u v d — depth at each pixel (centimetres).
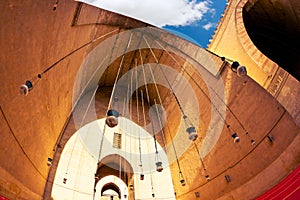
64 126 910
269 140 692
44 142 679
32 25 498
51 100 696
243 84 840
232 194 771
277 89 714
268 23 1029
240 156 779
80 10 722
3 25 401
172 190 1013
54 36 616
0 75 412
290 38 1017
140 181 985
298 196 510
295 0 805
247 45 873
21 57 477
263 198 636
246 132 780
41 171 674
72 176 814
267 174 667
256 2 938
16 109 484
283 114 669
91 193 825
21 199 532
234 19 962
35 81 557
